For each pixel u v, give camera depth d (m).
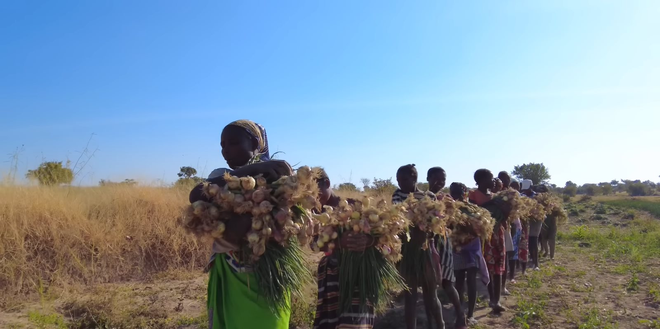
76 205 8.99
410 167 5.59
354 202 4.21
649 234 16.78
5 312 6.38
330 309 4.15
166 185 11.91
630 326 6.36
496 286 6.89
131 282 8.20
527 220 9.44
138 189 10.34
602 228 21.36
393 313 6.55
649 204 33.09
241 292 3.14
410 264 5.04
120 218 9.10
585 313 6.81
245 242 3.11
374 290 3.98
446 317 6.57
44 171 10.12
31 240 7.92
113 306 6.17
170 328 5.78
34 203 8.22
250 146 3.40
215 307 3.21
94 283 7.86
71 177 10.41
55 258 7.84
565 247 14.23
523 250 9.55
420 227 4.90
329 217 3.96
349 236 3.95
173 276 8.45
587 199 41.06
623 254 12.49
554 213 11.70
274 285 3.13
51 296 6.99
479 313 6.87
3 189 8.37
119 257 8.43
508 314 6.82
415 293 5.12
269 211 3.09
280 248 3.22
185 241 9.31
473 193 7.12
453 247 6.12
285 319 3.22
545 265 10.97
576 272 10.06
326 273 4.21
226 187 3.04
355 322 3.95
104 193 10.09
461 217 5.86
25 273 7.37
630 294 8.10
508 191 6.94
